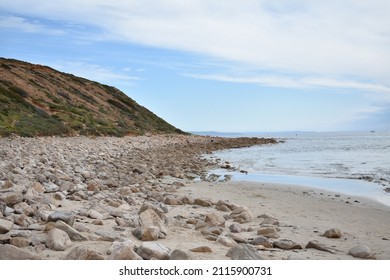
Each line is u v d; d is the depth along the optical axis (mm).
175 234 7773
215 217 9102
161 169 22016
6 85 51750
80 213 8703
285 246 7293
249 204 12906
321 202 13688
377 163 29328
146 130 69000
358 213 11906
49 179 13586
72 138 41438
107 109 70000
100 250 6148
